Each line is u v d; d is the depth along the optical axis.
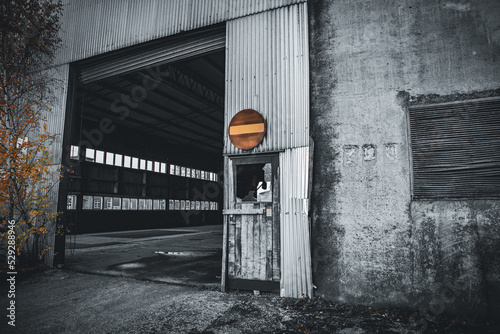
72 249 9.50
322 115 4.39
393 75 4.09
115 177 21.42
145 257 7.86
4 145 6.20
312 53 4.54
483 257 3.48
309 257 4.15
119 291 4.66
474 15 3.79
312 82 4.50
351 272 3.99
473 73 3.74
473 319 3.38
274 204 4.50
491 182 3.57
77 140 18.75
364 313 3.65
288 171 4.44
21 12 6.64
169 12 5.90
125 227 21.41
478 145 3.66
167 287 4.82
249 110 4.75
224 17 5.25
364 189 4.07
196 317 3.59
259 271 4.46
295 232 4.28
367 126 4.15
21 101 6.67
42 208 6.54
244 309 3.81
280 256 4.35
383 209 3.95
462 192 3.66
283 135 4.53
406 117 3.99
